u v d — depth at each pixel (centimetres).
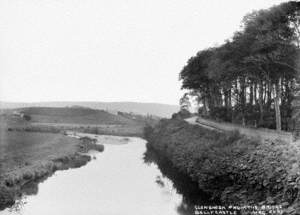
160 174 3222
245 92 4488
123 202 2084
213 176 1948
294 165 1270
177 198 2184
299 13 2941
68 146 5038
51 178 3034
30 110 12569
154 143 5378
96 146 5681
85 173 3288
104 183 2795
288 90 3628
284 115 3466
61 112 13062
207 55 5191
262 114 3653
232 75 3850
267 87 4228
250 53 3334
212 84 5294
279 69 3269
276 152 1534
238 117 4438
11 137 5231
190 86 5831
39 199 2233
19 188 2452
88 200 2172
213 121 4991
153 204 2038
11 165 3003
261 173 1484
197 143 2870
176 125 5000
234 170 1759
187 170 2581
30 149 4134
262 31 3092
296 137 1939
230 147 2078
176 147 3466
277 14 2988
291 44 3002
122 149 5731
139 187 2594
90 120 12350
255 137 2108
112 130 9706
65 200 2173
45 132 6919
